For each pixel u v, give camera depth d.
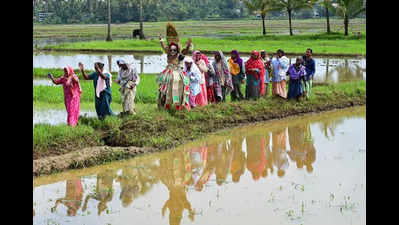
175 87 13.45
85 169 10.30
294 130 13.98
